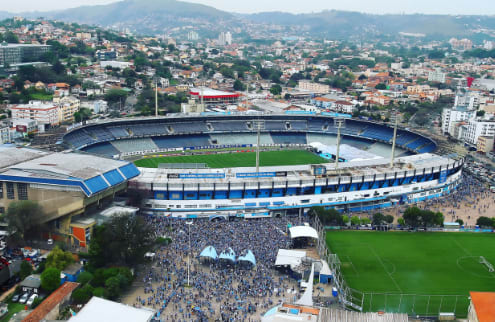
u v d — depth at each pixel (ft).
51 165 602.03
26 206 515.50
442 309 421.18
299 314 350.64
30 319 354.95
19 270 454.40
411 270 496.64
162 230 565.12
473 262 520.42
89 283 428.15
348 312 348.59
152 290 426.10
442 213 649.61
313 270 431.02
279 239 551.59
